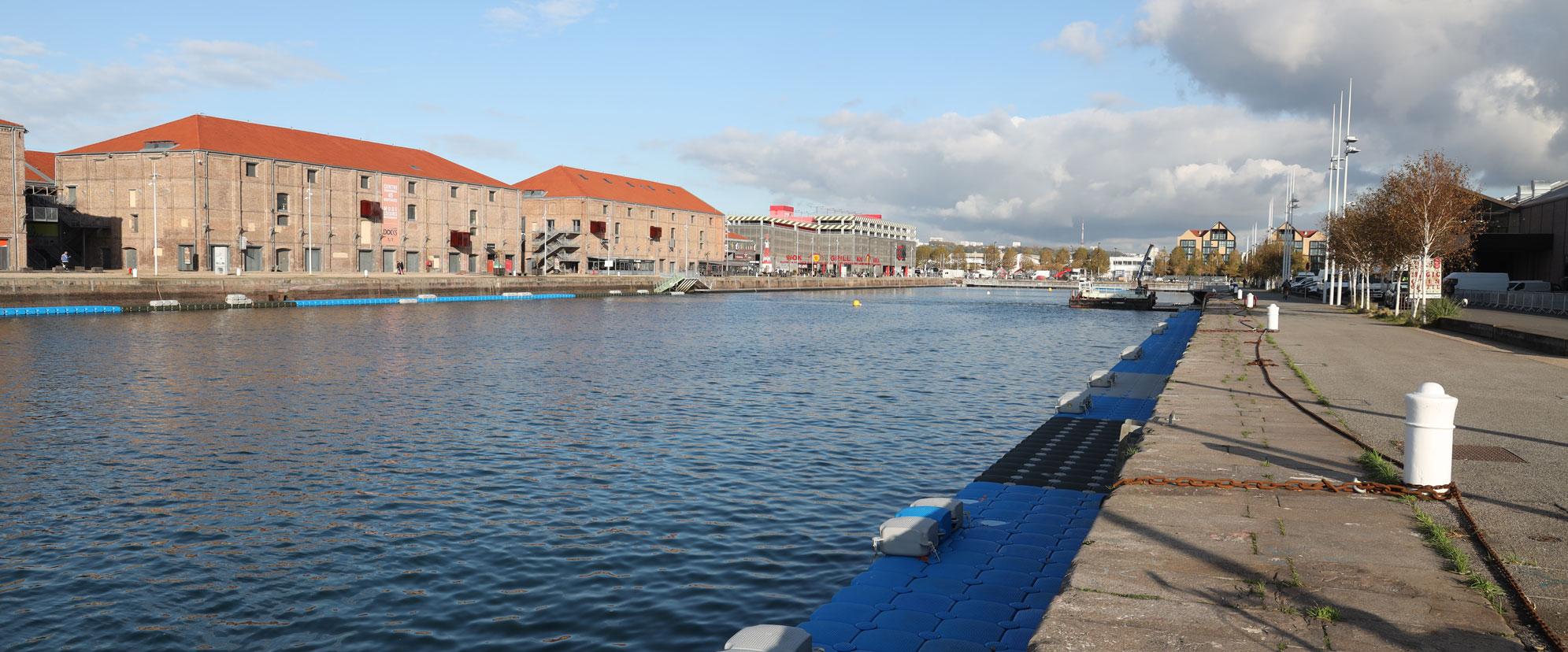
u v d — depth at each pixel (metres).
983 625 10.67
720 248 193.00
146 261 99.94
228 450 23.02
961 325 79.44
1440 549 8.09
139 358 43.25
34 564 14.68
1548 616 6.54
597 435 25.14
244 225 102.25
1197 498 10.08
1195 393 19.16
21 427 26.06
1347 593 7.07
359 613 12.82
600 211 155.38
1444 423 10.09
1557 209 81.94
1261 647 6.09
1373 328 42.28
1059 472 19.08
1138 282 125.75
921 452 23.47
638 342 56.25
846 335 64.75
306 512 17.61
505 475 20.55
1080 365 45.66
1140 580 7.41
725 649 8.39
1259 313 58.97
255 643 11.90
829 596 13.38
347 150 118.88
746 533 16.34
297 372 39.00
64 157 102.50
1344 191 78.38
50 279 69.38
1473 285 78.88
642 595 13.44
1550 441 13.30
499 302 107.81
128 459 22.05
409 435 25.09
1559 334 34.34
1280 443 13.32
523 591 13.59
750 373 40.12
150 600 13.25
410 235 123.62
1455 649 6.04
